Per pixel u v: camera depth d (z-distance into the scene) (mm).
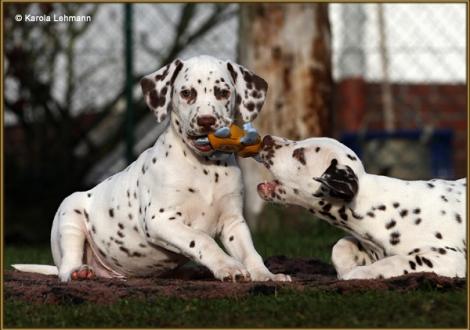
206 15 18828
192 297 7664
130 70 17344
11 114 18531
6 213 18047
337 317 6996
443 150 21719
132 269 9609
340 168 8391
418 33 20078
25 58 18344
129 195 9352
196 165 9008
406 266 8219
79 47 18219
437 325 6820
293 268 10430
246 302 7418
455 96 22422
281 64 16344
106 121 18500
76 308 7574
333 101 16766
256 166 16078
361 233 8758
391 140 21406
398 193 8672
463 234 8508
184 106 8898
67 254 9602
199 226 9117
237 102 9227
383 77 21578
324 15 16500
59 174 18484
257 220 16094
